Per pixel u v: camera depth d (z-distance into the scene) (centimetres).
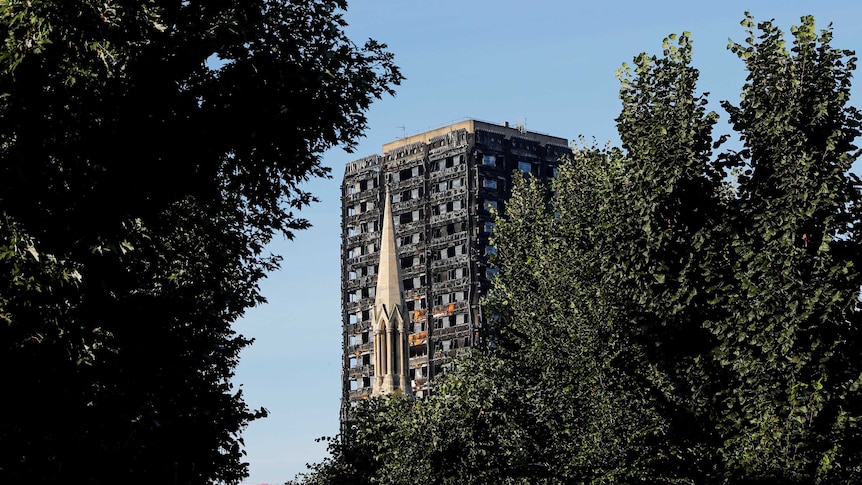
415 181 19638
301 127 3253
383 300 14838
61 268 2767
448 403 6278
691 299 4294
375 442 7462
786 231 3891
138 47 2902
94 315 3000
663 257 4306
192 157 3070
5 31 2677
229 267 4722
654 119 4322
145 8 2855
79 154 2831
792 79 3988
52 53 2722
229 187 3347
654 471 4919
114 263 2989
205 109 3086
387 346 14725
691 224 4294
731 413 4128
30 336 2794
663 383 4681
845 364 3906
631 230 4344
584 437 5209
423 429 6297
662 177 4231
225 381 5000
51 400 2855
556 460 5625
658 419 4834
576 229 5700
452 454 6212
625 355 5138
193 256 4247
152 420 3459
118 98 2884
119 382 3219
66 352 2853
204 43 3000
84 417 3006
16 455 2884
